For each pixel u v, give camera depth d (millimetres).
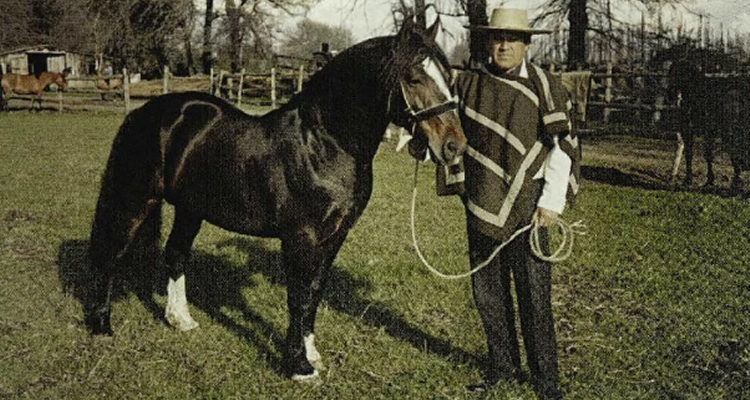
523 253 3670
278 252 6820
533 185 3541
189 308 5242
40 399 3822
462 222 8500
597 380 4145
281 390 3969
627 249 7195
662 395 3963
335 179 3795
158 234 4746
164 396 3867
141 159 4414
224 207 4125
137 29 44250
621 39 24484
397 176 12281
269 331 4832
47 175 11438
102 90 29453
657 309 5391
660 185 11578
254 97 29203
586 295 5797
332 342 4645
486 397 3826
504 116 3512
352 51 3742
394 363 4355
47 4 56625
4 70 47375
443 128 3424
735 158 10719
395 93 3486
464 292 5719
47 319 4953
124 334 4727
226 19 43938
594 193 10539
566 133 3477
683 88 11477
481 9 20953
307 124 3848
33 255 6605
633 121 20172
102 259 4598
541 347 3754
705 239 7605
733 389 4035
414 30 3484
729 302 5512
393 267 6375
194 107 4344
